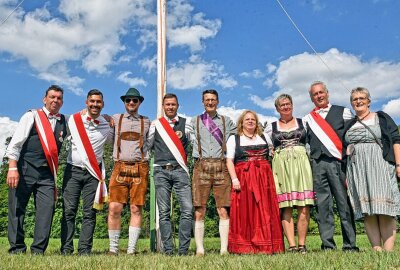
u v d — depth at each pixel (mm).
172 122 5410
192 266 3305
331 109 5215
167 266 3279
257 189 5055
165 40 6789
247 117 5328
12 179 4910
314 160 5090
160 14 6809
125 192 5199
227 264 3324
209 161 5254
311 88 5348
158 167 5227
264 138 5355
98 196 5145
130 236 5180
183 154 5238
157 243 6176
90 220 5188
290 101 5309
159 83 6688
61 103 5332
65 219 5141
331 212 5031
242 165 5211
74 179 5191
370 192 4578
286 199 5109
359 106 4855
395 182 4641
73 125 5262
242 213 5059
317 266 3123
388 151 4617
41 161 5090
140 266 3312
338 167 4969
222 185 5238
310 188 5070
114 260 3688
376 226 4770
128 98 5328
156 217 6324
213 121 5410
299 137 5227
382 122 4715
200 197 5195
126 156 5230
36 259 3797
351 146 4809
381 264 3082
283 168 5168
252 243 4945
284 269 3041
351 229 4887
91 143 5230
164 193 5145
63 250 5078
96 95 5273
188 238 5059
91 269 3203
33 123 5121
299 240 5125
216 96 5453
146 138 5410
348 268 3039
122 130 5312
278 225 5020
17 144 4957
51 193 5121
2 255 4297
